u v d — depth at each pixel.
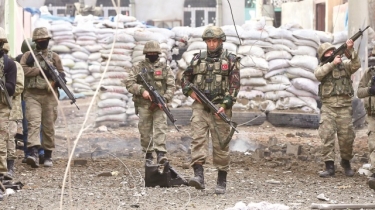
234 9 84.50
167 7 81.94
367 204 18.41
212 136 20.12
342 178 24.20
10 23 44.06
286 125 41.66
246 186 22.16
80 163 27.47
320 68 24.41
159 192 21.16
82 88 42.88
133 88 25.77
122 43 42.09
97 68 43.00
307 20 79.81
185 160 29.09
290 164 27.17
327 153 24.50
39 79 26.41
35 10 58.53
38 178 24.34
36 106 26.61
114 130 40.44
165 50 41.47
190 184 19.91
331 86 24.31
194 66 19.98
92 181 23.53
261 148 33.25
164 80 26.08
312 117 41.06
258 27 42.22
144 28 42.97
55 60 26.81
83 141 35.78
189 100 42.22
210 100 19.84
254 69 41.84
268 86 42.12
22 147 31.31
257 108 42.16
